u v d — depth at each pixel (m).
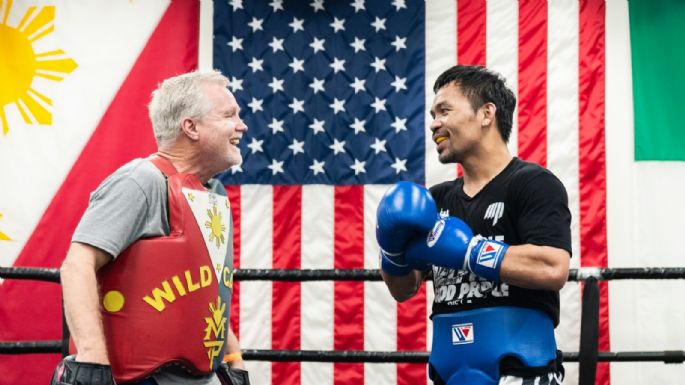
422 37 4.79
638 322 4.48
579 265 4.53
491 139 2.34
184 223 1.99
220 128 2.13
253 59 4.85
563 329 4.49
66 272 1.88
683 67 4.67
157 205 2.00
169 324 1.94
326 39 4.85
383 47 4.81
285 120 4.80
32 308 4.61
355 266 4.67
